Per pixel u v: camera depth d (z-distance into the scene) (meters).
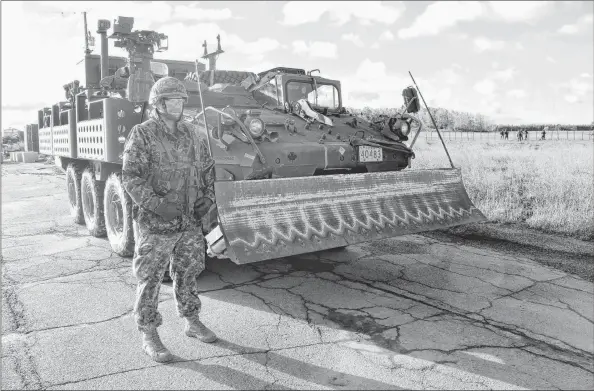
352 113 6.68
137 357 3.06
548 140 34.12
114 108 5.21
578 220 7.09
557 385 2.74
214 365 2.95
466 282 4.65
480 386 2.72
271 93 6.07
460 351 3.16
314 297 4.22
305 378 2.80
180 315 3.26
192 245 3.18
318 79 6.31
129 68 6.28
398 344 3.26
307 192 4.02
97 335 3.40
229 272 5.01
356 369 2.91
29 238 6.70
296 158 4.48
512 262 5.38
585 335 3.42
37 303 4.05
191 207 3.03
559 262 5.36
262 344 3.26
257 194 3.74
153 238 2.95
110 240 5.78
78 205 7.52
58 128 7.92
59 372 2.86
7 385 2.70
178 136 2.98
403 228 4.51
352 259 5.55
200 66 7.91
